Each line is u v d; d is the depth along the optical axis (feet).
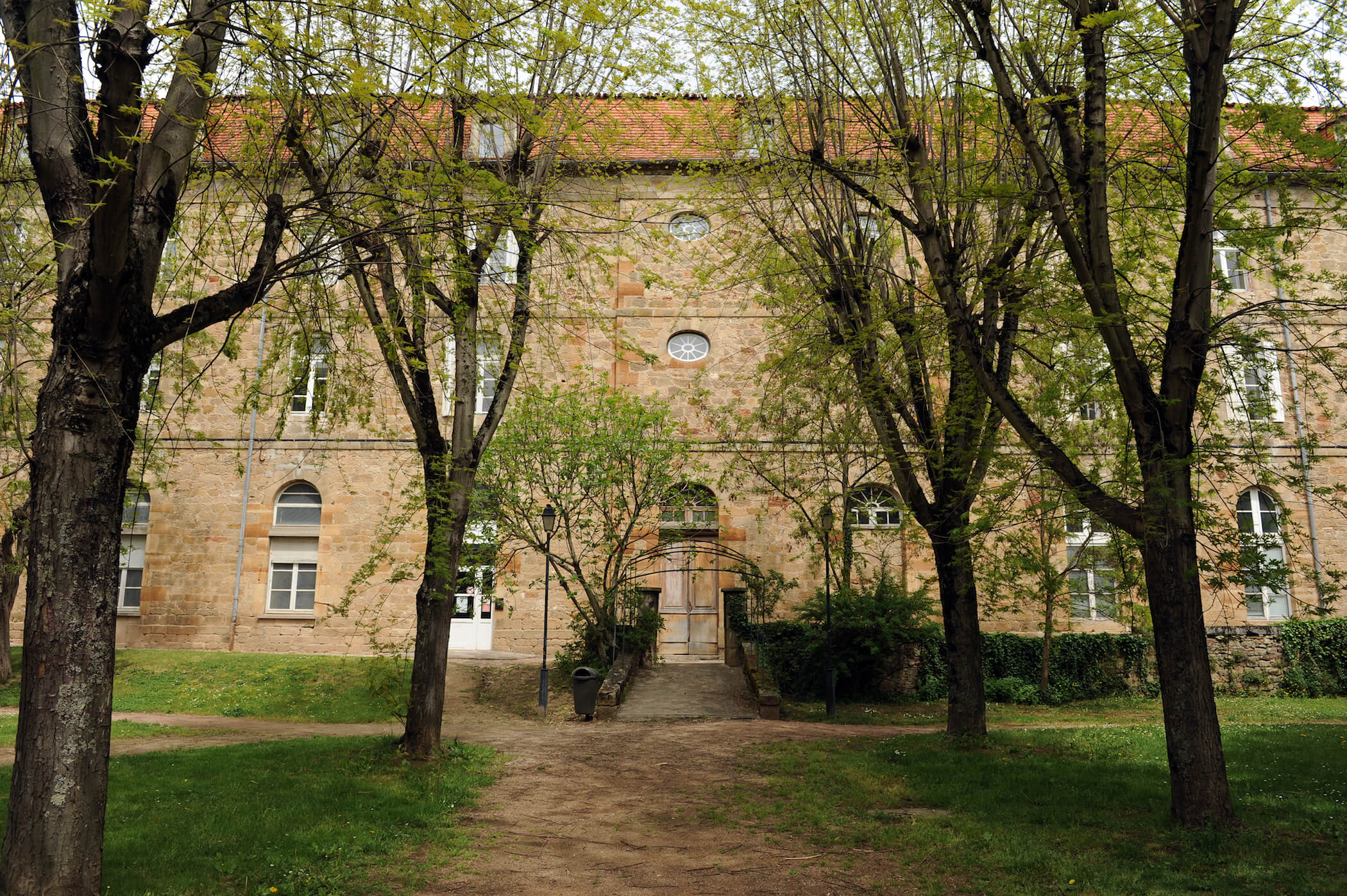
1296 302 26.21
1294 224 24.94
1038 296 27.45
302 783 27.94
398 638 63.00
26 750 15.88
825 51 34.01
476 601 65.36
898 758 33.60
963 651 37.55
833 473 61.36
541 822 25.99
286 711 49.32
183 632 63.77
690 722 45.98
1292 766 30.48
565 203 33.22
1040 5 29.27
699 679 55.77
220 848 20.76
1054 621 59.77
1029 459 33.86
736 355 66.80
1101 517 26.63
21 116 19.57
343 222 22.62
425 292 28.22
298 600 64.95
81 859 15.84
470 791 28.53
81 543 16.46
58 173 17.53
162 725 43.27
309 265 25.70
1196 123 23.53
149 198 17.98
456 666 58.13
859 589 59.62
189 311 18.57
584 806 27.86
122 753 33.40
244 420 65.98
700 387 66.03
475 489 55.26
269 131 22.82
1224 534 24.23
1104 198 25.16
